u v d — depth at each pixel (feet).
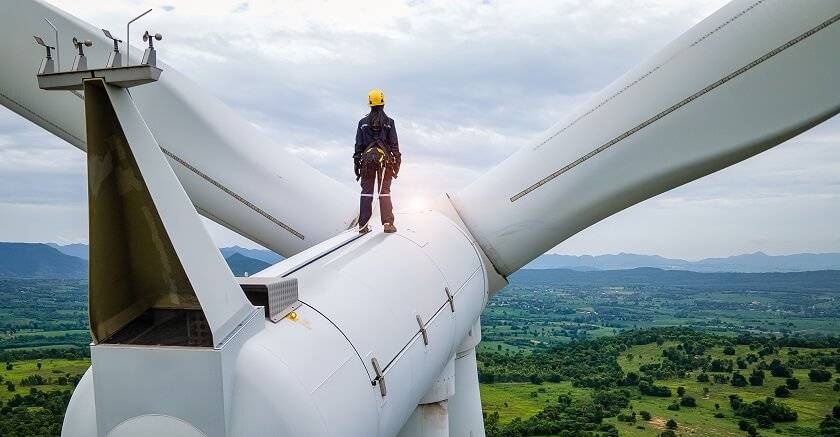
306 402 15.80
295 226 37.14
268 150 36.88
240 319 15.72
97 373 14.65
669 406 273.33
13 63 30.17
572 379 339.77
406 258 26.99
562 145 34.22
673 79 30.96
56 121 31.73
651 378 328.49
